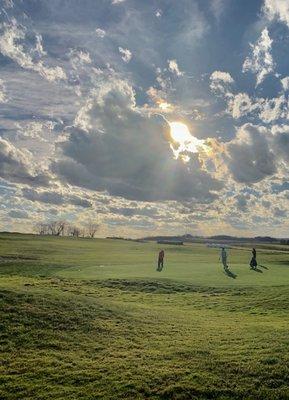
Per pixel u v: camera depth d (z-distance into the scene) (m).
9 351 24.30
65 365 22.75
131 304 38.50
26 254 99.00
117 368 22.36
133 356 24.00
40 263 77.62
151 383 20.77
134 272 61.09
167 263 78.31
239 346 25.39
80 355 24.17
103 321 29.75
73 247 134.50
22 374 21.78
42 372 21.95
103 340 26.48
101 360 23.48
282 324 31.41
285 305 38.41
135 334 27.84
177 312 36.06
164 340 26.81
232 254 118.75
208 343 26.14
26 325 27.55
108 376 21.48
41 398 19.50
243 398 19.62
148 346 25.69
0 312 28.84
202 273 59.06
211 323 31.97
